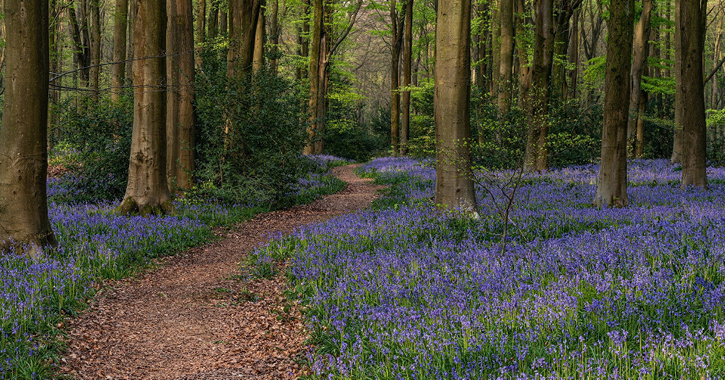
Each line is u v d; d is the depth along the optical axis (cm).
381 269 793
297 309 730
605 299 556
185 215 1355
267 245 1031
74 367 537
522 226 1020
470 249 852
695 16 1573
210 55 1784
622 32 1313
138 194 1342
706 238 757
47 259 806
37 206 893
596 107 2912
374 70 7594
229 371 556
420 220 1116
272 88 1697
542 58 2109
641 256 673
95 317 677
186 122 1648
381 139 5009
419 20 4325
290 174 1753
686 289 566
